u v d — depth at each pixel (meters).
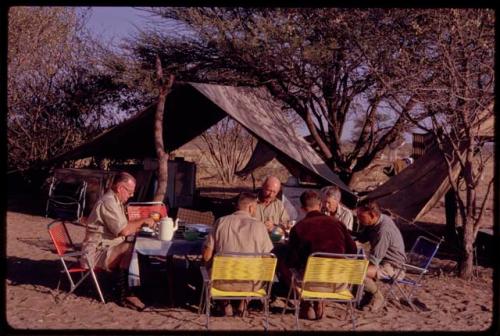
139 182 14.06
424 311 7.05
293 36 14.66
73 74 18.83
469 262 8.95
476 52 8.95
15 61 17.86
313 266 5.86
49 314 6.33
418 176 11.73
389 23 10.69
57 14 18.67
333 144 16.44
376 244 7.00
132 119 12.60
